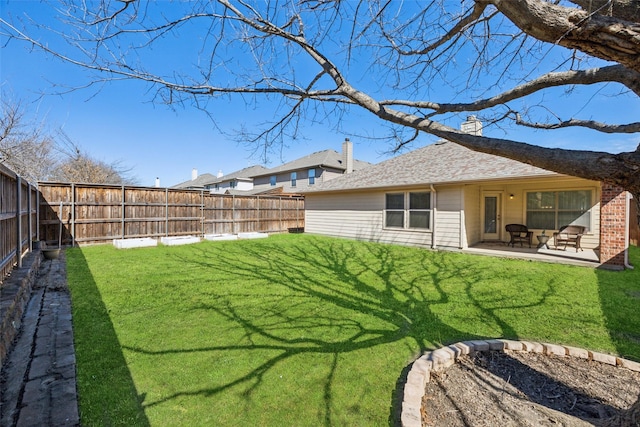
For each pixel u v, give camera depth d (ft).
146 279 19.20
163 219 38.22
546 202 32.73
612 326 12.34
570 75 7.06
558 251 29.32
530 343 10.39
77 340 10.68
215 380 8.53
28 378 8.34
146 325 12.12
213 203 44.01
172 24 8.34
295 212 54.80
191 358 9.67
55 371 8.73
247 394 7.95
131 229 35.60
